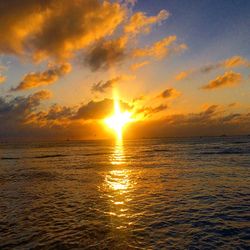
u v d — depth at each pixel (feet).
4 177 99.91
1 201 61.31
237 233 39.58
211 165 125.08
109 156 204.03
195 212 50.57
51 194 68.49
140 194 66.64
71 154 235.81
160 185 78.33
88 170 117.19
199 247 34.91
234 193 65.87
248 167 114.93
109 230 41.60
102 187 76.89
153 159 167.53
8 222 46.06
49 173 109.19
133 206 55.42
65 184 82.94
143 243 36.50
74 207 55.42
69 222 45.73
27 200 62.08
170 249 34.45
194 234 39.42
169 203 57.41
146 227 42.68
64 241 37.55
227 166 119.75
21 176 101.96
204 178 89.35
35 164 147.54
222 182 81.30
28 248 35.37
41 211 52.75
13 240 38.11
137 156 196.85
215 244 35.78
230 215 48.32
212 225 43.14
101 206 55.83
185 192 68.08
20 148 384.27
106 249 34.81
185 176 94.68
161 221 45.50
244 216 47.65
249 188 71.72
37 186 80.07
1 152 280.31
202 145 363.15
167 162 145.79
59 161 164.55
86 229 42.16
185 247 34.99
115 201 59.88
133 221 45.73
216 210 51.60
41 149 345.92
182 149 276.00
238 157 163.43
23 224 44.96
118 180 88.94
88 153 249.34
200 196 63.31
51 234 40.24
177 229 41.57
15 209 54.34
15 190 74.28
